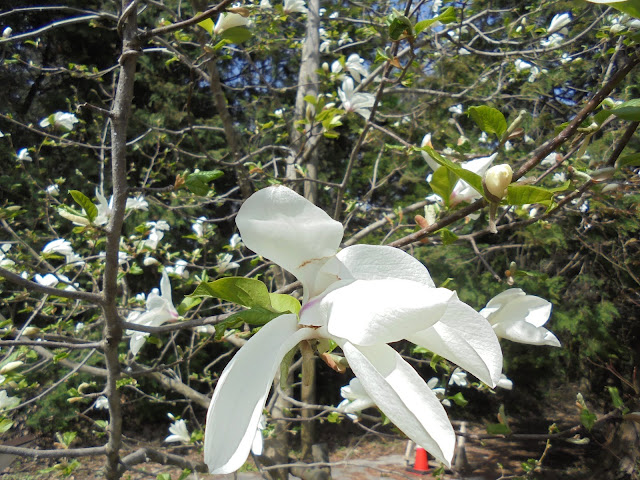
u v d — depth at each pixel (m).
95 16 2.51
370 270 0.76
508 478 2.31
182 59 2.75
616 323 8.34
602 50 4.13
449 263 6.85
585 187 1.22
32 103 8.12
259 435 1.74
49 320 4.11
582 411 1.86
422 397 0.63
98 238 2.58
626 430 7.24
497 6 6.77
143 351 7.63
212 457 0.60
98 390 6.97
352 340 0.62
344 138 9.42
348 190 7.73
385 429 8.95
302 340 0.73
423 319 0.61
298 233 0.76
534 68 4.61
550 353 8.20
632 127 1.12
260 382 0.65
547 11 4.81
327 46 4.79
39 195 6.26
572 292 8.05
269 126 3.85
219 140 8.46
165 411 8.24
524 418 10.33
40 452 2.04
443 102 5.49
